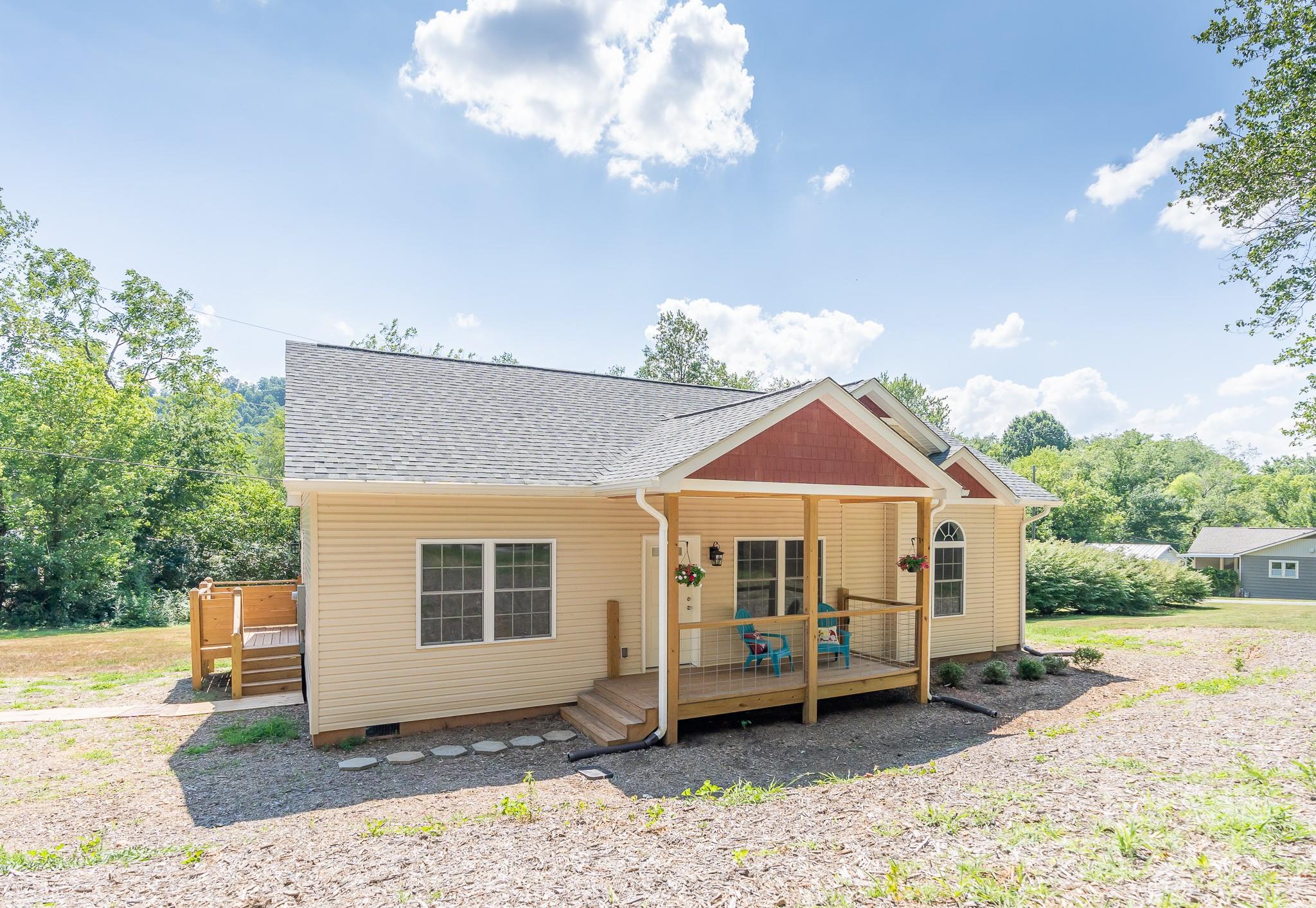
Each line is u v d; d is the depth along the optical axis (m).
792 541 12.91
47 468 23.25
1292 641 15.56
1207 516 62.16
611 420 12.56
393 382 11.72
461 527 9.77
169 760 8.28
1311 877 3.48
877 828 4.82
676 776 7.78
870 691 11.06
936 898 3.61
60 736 9.26
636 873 4.27
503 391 12.65
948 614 14.57
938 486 11.26
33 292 28.41
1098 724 8.23
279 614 14.07
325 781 7.54
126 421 24.50
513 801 6.71
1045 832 4.43
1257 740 6.47
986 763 6.68
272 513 26.98
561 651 10.45
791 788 6.75
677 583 9.15
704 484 9.12
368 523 9.18
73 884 4.38
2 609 22.81
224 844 5.51
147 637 18.48
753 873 4.16
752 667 11.75
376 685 9.17
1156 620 22.11
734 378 44.38
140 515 27.02
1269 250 14.68
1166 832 4.23
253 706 10.93
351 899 4.04
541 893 4.03
